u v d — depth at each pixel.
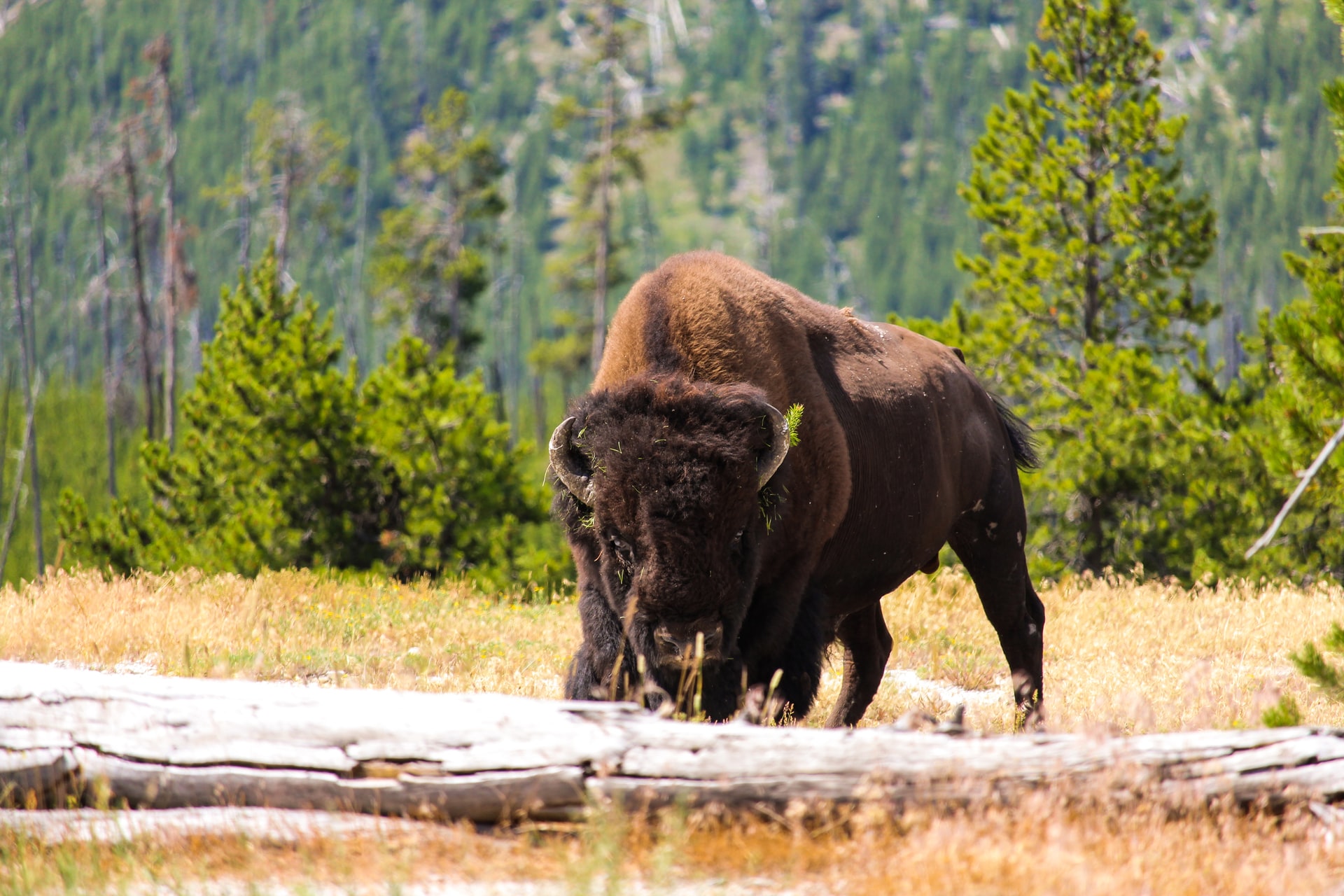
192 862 15.22
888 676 34.94
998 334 83.19
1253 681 31.72
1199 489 67.75
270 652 32.47
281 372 68.38
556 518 22.75
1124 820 15.00
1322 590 47.38
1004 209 89.56
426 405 69.31
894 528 26.67
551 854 15.12
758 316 24.55
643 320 23.77
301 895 13.53
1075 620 40.00
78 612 37.50
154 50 166.38
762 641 22.95
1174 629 38.84
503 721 15.95
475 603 44.19
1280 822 15.52
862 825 14.97
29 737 16.70
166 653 32.34
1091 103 86.56
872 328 28.75
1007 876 13.77
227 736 16.39
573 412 22.03
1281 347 27.89
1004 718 29.06
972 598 43.94
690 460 20.41
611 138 181.38
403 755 15.91
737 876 14.51
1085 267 87.69
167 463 72.00
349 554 66.88
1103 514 71.56
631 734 15.76
